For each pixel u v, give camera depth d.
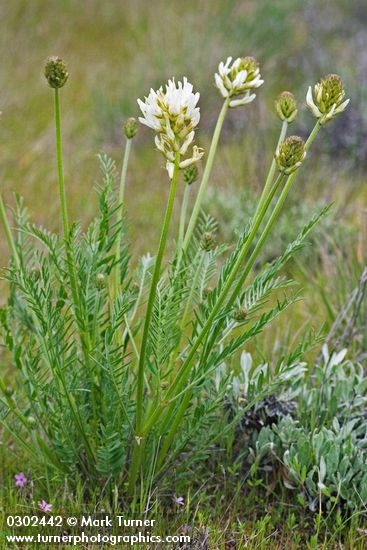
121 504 1.04
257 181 1.79
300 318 1.40
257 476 1.10
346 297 1.36
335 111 0.92
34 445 1.09
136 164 2.11
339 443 1.05
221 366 1.09
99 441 1.03
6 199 1.80
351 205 1.75
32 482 1.05
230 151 2.08
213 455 1.10
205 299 1.07
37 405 1.08
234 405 1.10
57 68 0.95
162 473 1.05
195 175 1.05
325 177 1.86
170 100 0.88
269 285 0.99
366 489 1.02
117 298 0.99
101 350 1.02
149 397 1.02
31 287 0.98
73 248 0.99
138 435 0.99
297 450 1.07
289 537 1.02
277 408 1.11
